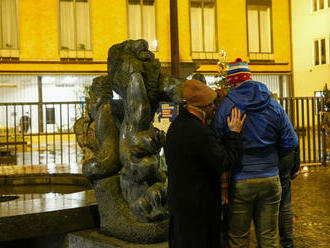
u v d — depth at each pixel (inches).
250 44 1200.2
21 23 1040.2
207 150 106.3
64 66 1068.5
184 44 1141.7
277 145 123.4
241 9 1187.9
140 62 135.8
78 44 1082.1
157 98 138.9
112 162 141.9
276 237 121.2
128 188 137.6
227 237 123.4
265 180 117.3
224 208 124.3
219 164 107.0
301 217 223.9
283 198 146.0
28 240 140.3
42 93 1056.8
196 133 107.4
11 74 1037.2
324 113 443.2
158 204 132.3
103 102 147.9
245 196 117.6
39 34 1051.9
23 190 234.5
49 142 884.0
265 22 1217.4
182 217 107.8
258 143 117.3
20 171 251.4
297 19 1219.9
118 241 134.6
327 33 1164.5
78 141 174.4
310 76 1203.9
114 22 1099.3
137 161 134.0
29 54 1045.8
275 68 1222.3
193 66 340.5
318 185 324.5
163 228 132.1
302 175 378.3
